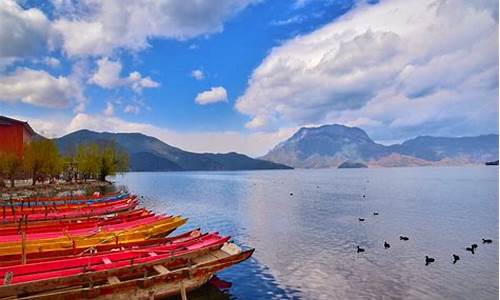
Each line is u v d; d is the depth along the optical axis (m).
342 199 70.31
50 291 13.42
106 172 95.00
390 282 20.12
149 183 138.50
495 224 39.88
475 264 23.59
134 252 17.48
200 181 159.25
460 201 65.69
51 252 17.34
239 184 132.00
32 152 68.38
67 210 33.53
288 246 28.59
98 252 17.64
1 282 13.65
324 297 17.98
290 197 75.12
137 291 14.23
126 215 28.62
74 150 93.56
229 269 22.05
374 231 35.44
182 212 50.19
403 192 88.44
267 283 19.75
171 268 16.50
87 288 13.20
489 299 17.88
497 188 99.69
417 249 27.73
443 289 19.11
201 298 17.25
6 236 21.61
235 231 35.50
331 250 27.25
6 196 55.69
